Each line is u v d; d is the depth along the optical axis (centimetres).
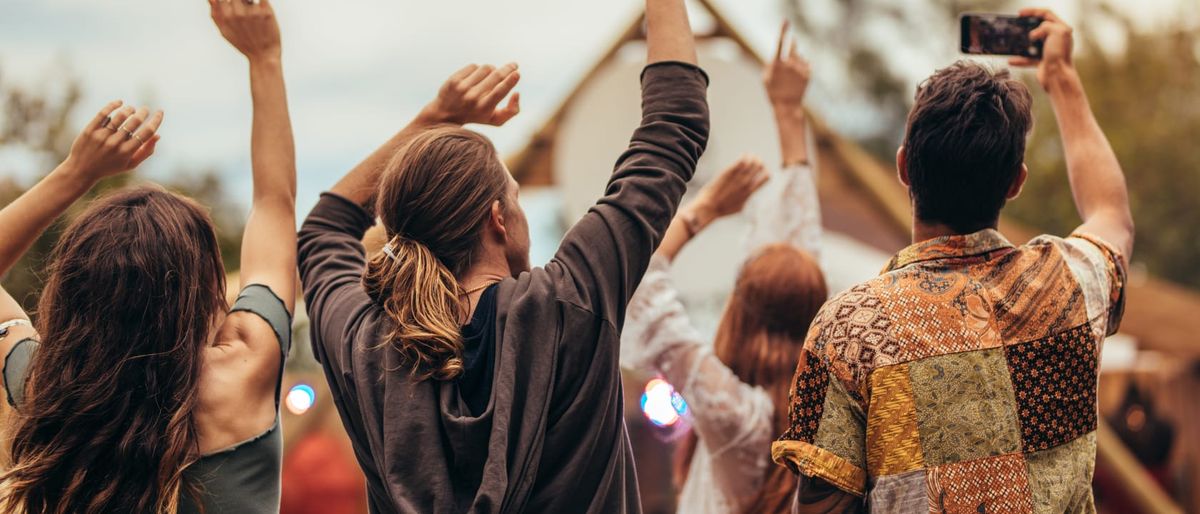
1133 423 816
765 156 402
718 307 374
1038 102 1822
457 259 188
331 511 614
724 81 404
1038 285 183
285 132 215
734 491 251
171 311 189
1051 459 179
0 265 204
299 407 419
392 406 176
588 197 436
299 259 214
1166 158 1836
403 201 186
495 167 191
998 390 178
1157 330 747
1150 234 1852
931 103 187
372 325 185
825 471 179
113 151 206
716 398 248
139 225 192
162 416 185
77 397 184
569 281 180
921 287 182
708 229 372
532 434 172
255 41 215
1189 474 801
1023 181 190
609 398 178
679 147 192
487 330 181
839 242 672
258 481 190
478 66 216
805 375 184
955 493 175
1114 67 1883
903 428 177
